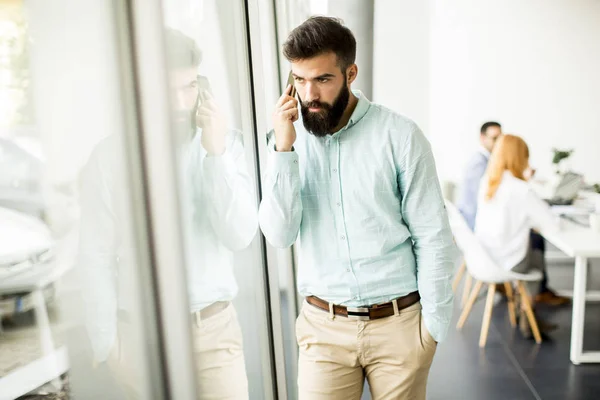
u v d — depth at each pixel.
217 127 1.22
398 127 1.31
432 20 4.96
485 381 2.56
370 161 1.32
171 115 0.72
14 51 0.52
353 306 1.39
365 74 3.58
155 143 0.71
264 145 1.57
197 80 1.09
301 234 1.43
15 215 0.52
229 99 1.40
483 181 3.07
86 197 0.61
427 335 1.38
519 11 4.98
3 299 0.52
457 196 5.09
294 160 1.30
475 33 5.03
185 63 1.01
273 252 1.63
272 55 1.96
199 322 1.16
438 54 5.07
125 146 0.66
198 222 1.11
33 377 0.57
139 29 0.67
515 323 3.20
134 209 0.69
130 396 0.71
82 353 0.62
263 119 1.57
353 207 1.35
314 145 1.36
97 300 0.64
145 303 0.71
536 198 2.87
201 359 1.17
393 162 1.32
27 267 0.54
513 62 5.10
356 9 3.46
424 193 1.34
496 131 3.78
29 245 0.54
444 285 1.35
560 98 5.16
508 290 3.17
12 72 0.52
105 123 0.63
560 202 3.62
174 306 0.75
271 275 1.64
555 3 4.96
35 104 0.54
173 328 0.76
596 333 3.05
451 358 2.81
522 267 2.93
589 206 3.46
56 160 0.57
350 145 1.33
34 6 0.54
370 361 1.41
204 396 1.18
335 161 1.34
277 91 1.99
